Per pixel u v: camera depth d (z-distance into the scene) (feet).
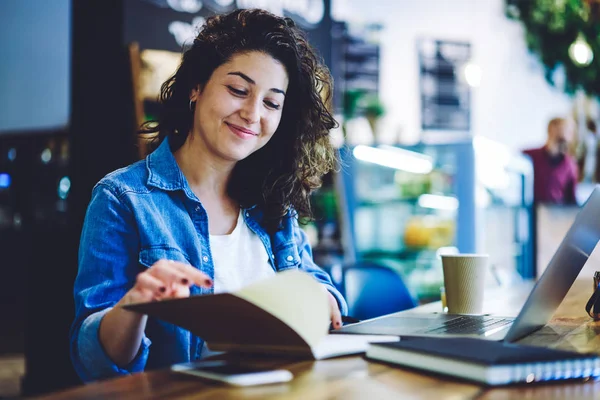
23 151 16.14
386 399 2.44
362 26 18.66
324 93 6.17
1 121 16.28
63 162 15.65
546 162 19.22
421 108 19.04
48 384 9.58
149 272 3.23
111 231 4.53
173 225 4.86
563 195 19.10
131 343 3.75
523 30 19.92
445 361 2.81
